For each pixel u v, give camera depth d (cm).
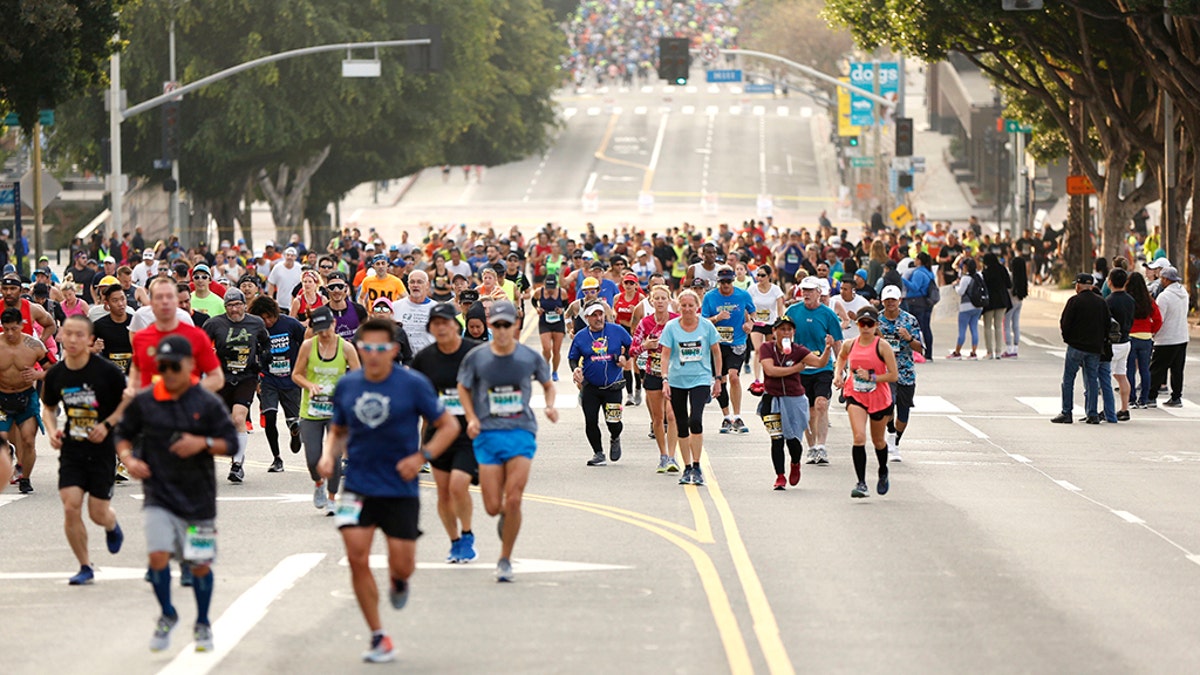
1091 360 7094
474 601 3572
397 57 19725
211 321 5534
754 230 16788
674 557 4109
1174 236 12544
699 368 5322
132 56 18838
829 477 5575
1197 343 10644
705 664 3002
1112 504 5019
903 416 5922
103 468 3841
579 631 3278
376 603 3047
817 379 5859
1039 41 13175
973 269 9956
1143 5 11275
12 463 5550
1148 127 14238
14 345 5222
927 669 2975
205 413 3070
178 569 4103
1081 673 2958
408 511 3088
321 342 4812
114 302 5488
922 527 4572
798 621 3375
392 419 3070
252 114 18838
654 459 6025
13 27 9969
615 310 7550
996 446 6412
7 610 3534
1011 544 4312
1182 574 3919
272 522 4666
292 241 13625
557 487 5325
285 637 3234
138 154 19862
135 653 3109
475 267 12825
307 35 18950
